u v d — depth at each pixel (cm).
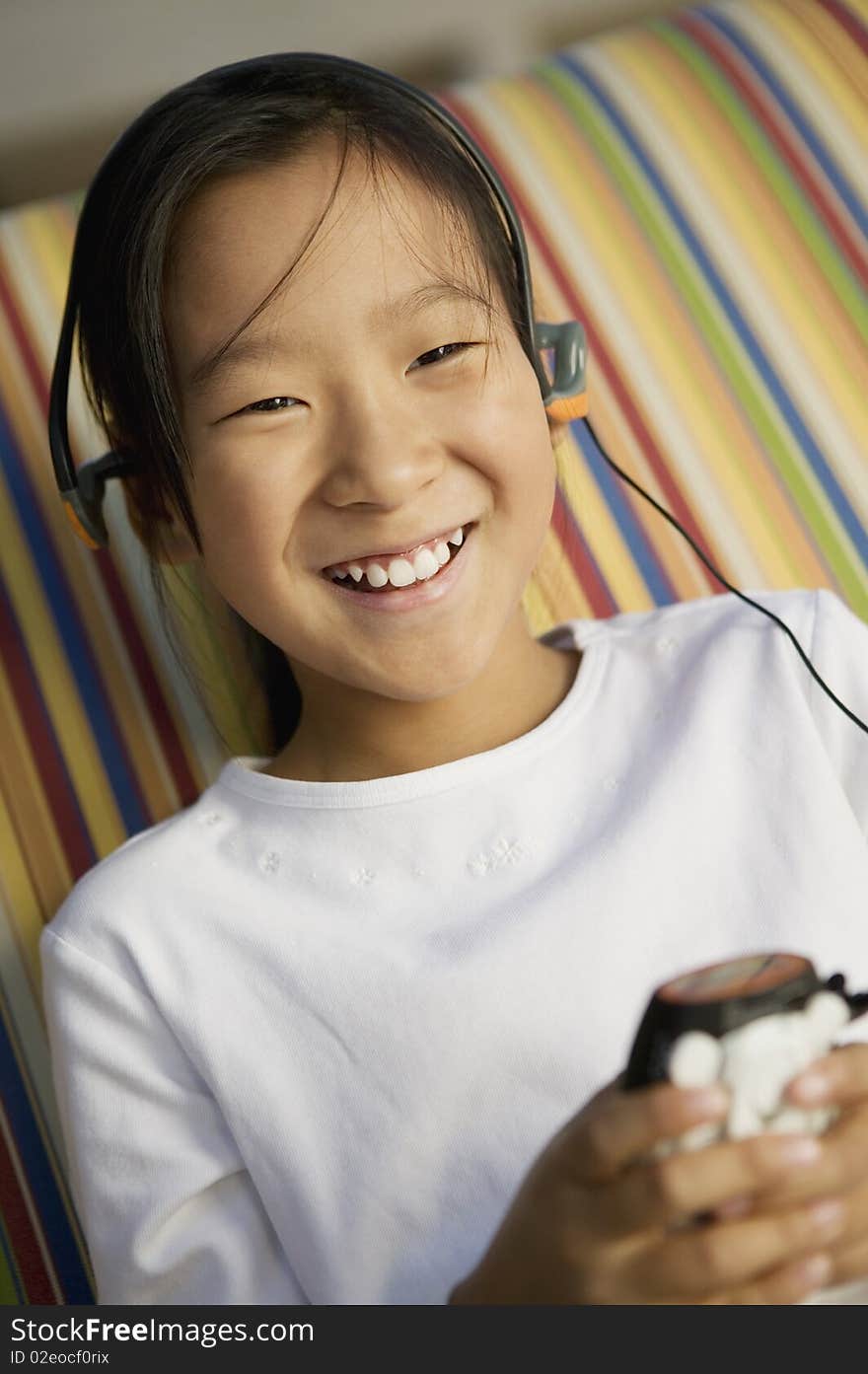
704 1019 53
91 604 102
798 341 104
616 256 106
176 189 78
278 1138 77
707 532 102
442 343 77
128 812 99
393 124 81
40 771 99
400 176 79
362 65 84
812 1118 55
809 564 101
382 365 76
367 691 86
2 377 105
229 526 79
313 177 77
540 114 110
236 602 82
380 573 79
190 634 101
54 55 190
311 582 79
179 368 79
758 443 103
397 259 77
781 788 81
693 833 80
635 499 103
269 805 86
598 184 108
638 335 105
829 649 86
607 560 103
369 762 88
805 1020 54
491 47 200
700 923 77
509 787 83
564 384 89
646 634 91
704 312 105
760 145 108
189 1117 81
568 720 85
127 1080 81
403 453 76
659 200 108
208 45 192
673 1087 52
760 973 55
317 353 76
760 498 102
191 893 84
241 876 84
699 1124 52
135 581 102
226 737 101
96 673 101
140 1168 79
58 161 198
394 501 76
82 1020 82
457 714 86
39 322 106
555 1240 57
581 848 80
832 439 103
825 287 105
